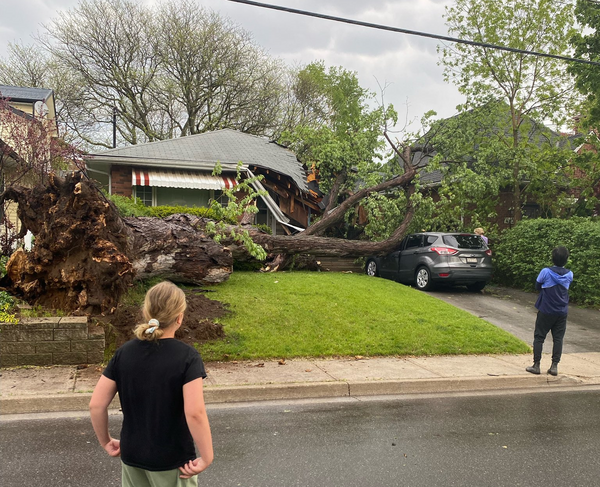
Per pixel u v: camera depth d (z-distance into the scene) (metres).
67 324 6.67
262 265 13.26
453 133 16.92
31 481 3.79
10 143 11.08
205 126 33.69
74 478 3.85
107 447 2.46
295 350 7.73
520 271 14.54
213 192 18.03
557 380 7.30
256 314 8.84
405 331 8.95
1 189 10.17
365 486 3.87
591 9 14.49
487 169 16.56
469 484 3.96
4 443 4.52
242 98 34.19
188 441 2.37
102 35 31.25
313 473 4.07
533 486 3.96
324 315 9.22
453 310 10.64
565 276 7.33
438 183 17.09
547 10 16.45
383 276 15.60
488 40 17.09
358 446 4.67
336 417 5.51
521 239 14.47
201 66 32.47
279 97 36.22
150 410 2.31
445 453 4.57
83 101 31.77
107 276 7.30
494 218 19.45
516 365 7.83
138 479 2.36
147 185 16.50
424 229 16.42
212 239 10.41
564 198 17.55
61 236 7.16
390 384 6.60
